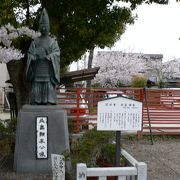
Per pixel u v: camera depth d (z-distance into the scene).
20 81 11.45
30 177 6.86
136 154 9.72
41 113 7.21
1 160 8.15
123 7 11.38
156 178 7.22
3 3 9.42
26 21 10.38
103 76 35.84
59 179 5.25
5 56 5.99
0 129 8.95
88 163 5.83
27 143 7.16
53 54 7.25
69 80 12.91
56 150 7.20
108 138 6.76
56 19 11.16
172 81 42.19
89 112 12.82
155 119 12.48
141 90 12.25
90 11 10.89
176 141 11.96
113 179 5.41
